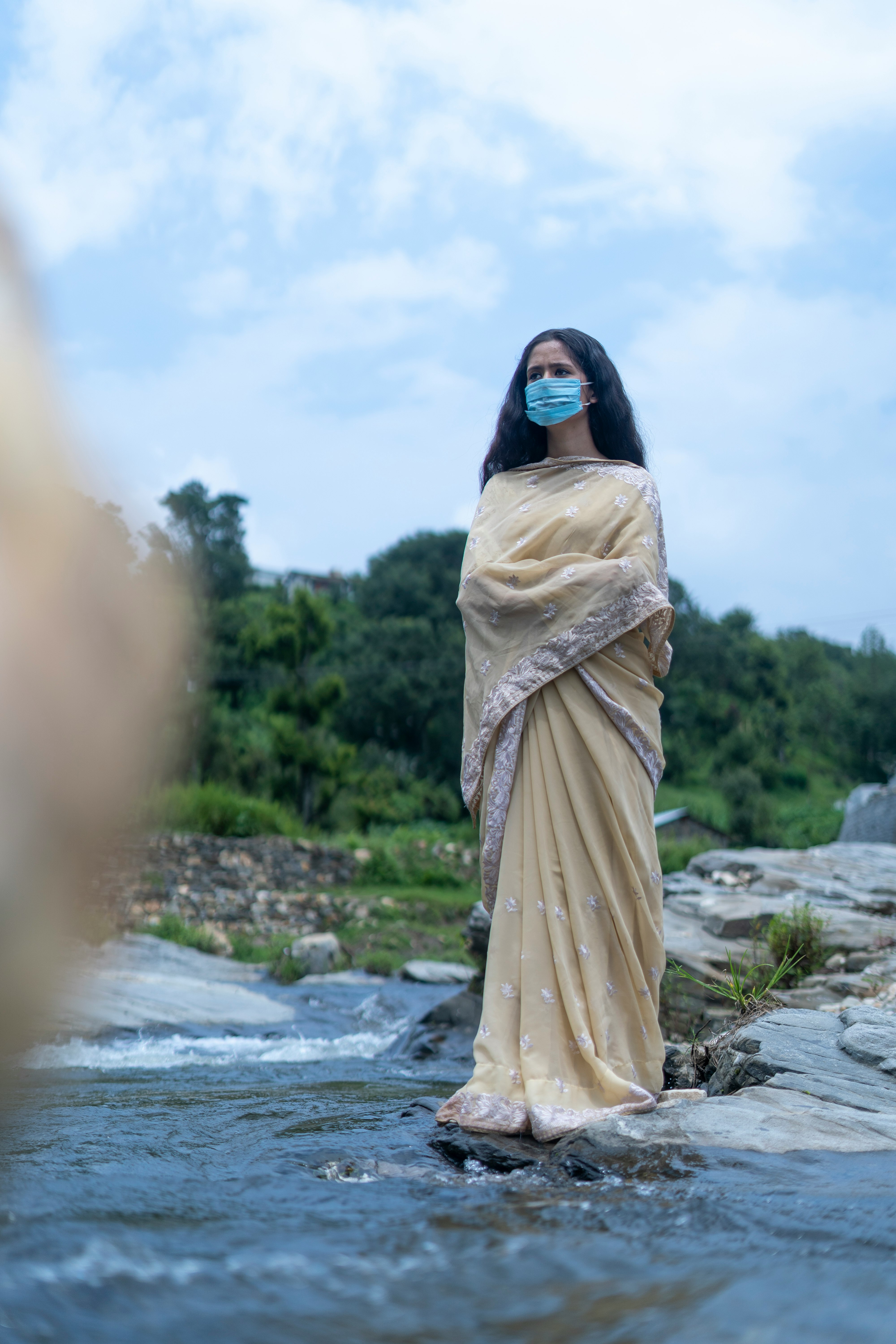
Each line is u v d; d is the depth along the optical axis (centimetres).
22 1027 31
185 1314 116
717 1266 143
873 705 7338
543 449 402
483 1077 297
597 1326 114
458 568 6525
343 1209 186
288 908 1816
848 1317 118
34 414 33
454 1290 129
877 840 2077
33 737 30
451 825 3509
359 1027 862
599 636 331
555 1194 204
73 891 32
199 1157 237
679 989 586
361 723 5266
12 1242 145
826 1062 327
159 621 35
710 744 7038
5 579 31
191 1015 809
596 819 326
